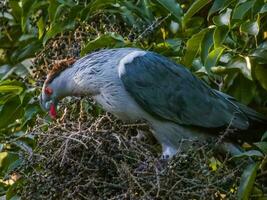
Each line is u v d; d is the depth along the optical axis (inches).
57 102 442.0
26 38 515.8
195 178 387.5
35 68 481.1
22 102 474.9
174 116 431.2
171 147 435.5
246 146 438.3
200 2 444.1
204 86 436.8
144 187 387.9
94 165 398.6
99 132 402.9
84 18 471.2
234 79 439.2
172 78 432.8
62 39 467.8
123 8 472.1
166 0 465.7
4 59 533.6
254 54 427.8
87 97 438.6
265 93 443.2
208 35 438.3
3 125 484.1
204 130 434.6
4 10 520.4
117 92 427.8
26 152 414.9
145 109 430.0
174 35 479.5
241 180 398.6
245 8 430.3
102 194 393.4
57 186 396.8
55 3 478.0
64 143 401.4
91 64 430.9
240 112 429.7
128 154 399.9
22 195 404.5
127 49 438.3
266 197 418.6
